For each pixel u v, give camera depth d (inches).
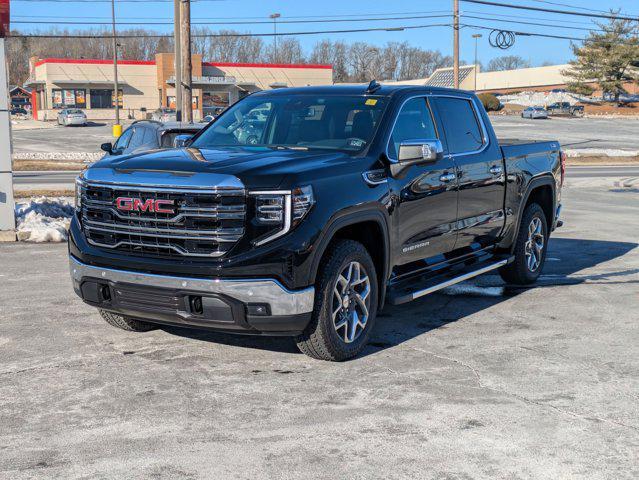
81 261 206.8
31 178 900.6
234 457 148.9
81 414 170.2
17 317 252.2
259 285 186.2
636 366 209.5
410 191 228.7
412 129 241.4
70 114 2412.6
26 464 144.9
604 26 3287.4
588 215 564.7
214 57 5093.5
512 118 2876.5
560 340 234.4
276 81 2920.8
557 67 3895.2
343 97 243.0
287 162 200.4
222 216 185.9
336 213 197.2
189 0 905.5
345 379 195.3
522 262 306.2
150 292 193.3
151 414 170.6
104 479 138.9
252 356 213.6
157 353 215.3
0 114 405.1
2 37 398.6
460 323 254.2
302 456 149.8
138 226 194.7
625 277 333.1
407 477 141.4
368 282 213.9
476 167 265.7
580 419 170.7
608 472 144.7
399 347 225.5
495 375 200.2
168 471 142.6
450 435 161.0
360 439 158.2
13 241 408.8
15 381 191.3
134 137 517.0
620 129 2383.1
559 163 332.8
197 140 249.3
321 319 199.0
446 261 259.8
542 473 143.9
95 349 218.4
